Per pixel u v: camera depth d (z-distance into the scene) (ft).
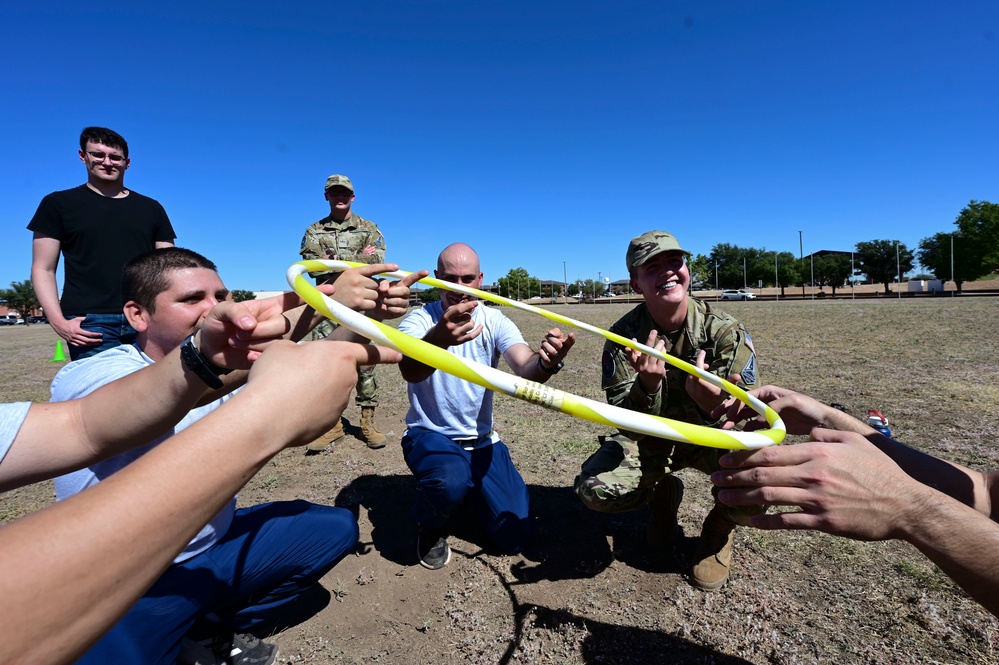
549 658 6.45
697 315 8.73
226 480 1.98
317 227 17.48
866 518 3.16
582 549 9.05
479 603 7.68
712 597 7.43
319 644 6.97
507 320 10.22
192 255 6.38
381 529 10.15
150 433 4.18
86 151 11.39
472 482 9.07
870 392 17.78
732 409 6.15
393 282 5.53
